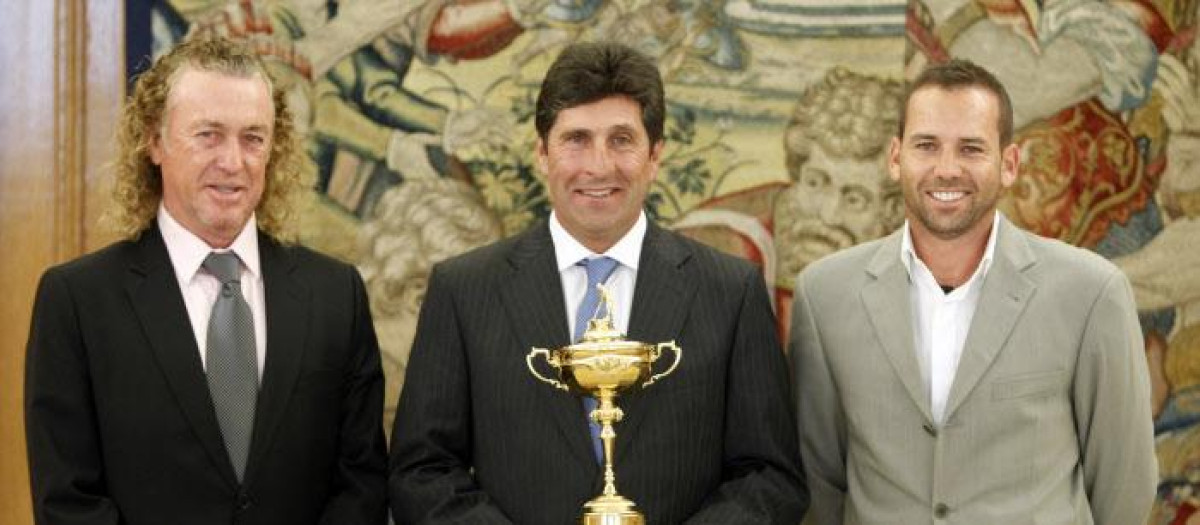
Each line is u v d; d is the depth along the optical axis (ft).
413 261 12.59
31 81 12.32
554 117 9.67
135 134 9.71
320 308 10.00
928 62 13.05
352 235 12.48
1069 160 13.37
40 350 9.39
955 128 9.67
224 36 12.31
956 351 10.00
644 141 9.70
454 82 12.64
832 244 12.98
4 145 12.38
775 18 12.92
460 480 9.73
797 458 10.12
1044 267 10.00
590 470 9.58
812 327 10.43
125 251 9.71
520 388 9.75
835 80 12.96
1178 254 13.51
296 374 9.72
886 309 10.08
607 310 9.71
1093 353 9.80
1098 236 13.42
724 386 9.95
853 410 10.05
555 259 10.08
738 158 12.89
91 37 12.26
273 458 9.57
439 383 9.96
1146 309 13.44
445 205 12.64
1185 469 13.47
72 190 12.25
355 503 9.96
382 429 10.34
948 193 9.70
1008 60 13.25
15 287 12.35
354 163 12.50
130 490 9.33
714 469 9.87
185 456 9.36
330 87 12.46
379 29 12.53
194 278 9.70
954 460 9.72
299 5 12.42
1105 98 13.42
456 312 10.08
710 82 12.86
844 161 12.98
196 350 9.48
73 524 9.08
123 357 9.39
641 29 12.83
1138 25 13.48
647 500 9.60
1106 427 9.83
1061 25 13.35
